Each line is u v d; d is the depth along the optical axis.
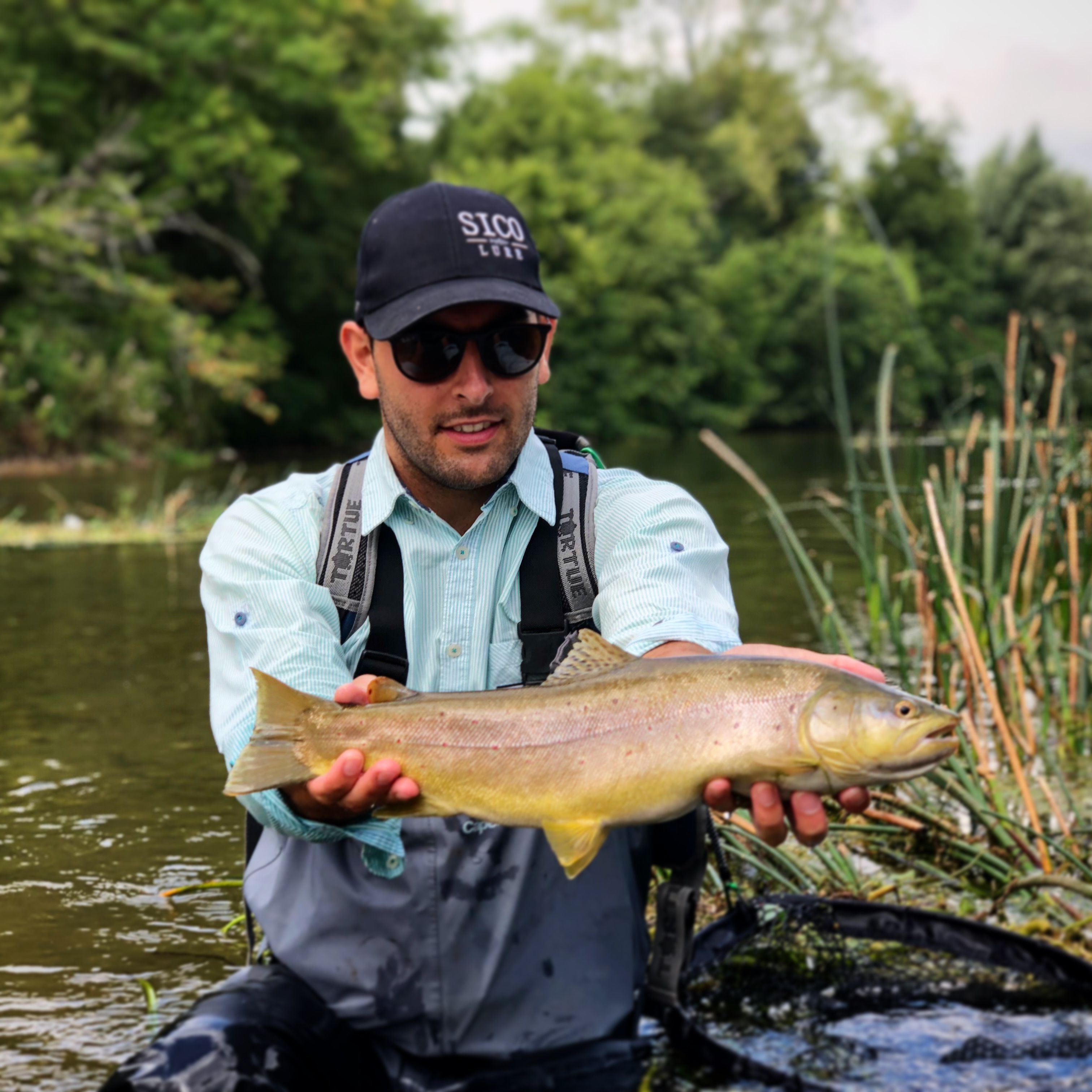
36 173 22.64
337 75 29.72
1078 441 4.90
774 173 48.12
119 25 24.48
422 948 2.16
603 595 2.27
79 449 21.91
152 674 5.68
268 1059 1.98
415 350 2.19
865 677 1.88
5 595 8.03
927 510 4.44
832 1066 2.15
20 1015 2.51
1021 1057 2.16
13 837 3.59
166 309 23.47
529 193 32.72
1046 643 4.70
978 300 45.91
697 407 35.88
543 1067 2.18
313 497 2.37
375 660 2.29
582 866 1.92
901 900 3.15
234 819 3.74
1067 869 3.28
